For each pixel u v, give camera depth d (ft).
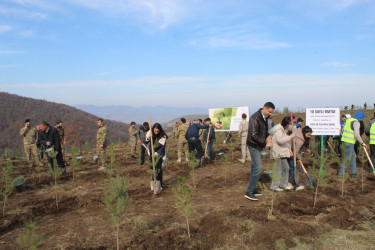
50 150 25.52
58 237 14.21
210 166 32.76
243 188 22.56
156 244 13.15
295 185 21.36
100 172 30.30
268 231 13.99
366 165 29.78
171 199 20.18
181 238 13.73
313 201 18.60
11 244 13.66
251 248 12.73
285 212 16.78
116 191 13.08
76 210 18.30
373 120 27.17
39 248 13.03
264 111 18.26
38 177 28.32
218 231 14.38
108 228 15.12
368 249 12.28
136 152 44.93
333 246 12.66
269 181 24.48
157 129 21.90
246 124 34.14
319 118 25.68
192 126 32.45
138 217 16.33
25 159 37.50
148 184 24.86
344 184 22.77
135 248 12.88
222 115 46.91
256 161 18.71
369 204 18.11
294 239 13.33
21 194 22.65
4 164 36.37
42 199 20.84
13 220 16.48
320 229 14.33
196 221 15.81
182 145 35.83
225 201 19.33
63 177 28.25
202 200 19.79
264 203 18.42
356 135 23.53
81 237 14.14
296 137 23.72
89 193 22.25
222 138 61.87
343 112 80.53
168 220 16.16
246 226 14.71
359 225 14.73
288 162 22.15
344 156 23.75
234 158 37.86
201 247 12.92
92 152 51.49
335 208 16.94
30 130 35.22
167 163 33.55
